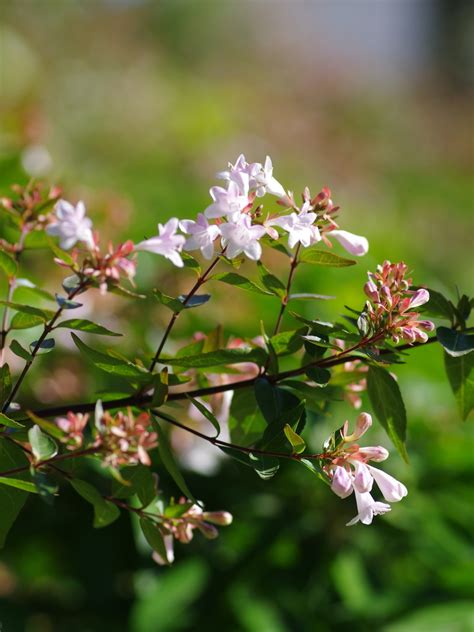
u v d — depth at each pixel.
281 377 0.43
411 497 0.63
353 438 0.40
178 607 0.62
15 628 0.65
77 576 0.65
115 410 0.45
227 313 0.74
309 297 0.43
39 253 0.69
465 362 0.43
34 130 0.91
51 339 0.43
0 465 0.42
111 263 0.39
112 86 2.09
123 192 1.08
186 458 0.62
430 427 0.70
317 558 0.64
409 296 0.43
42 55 2.07
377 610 0.62
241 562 0.63
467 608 0.62
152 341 0.69
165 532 0.42
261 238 0.42
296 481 0.64
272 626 0.62
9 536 0.65
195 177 1.79
